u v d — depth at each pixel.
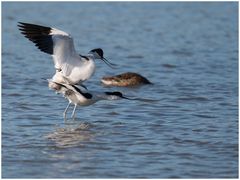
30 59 26.09
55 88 15.64
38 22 36.38
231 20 38.69
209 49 29.23
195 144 14.31
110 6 43.47
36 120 16.31
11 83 21.12
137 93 20.00
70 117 16.70
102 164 12.88
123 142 14.41
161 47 29.77
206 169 12.65
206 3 45.47
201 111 17.56
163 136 14.94
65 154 13.50
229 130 15.51
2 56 26.61
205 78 22.64
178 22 37.66
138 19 38.44
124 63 25.78
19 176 12.13
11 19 37.09
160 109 17.72
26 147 13.94
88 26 35.62
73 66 15.07
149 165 12.85
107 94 15.98
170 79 22.45
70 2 44.19
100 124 16.00
